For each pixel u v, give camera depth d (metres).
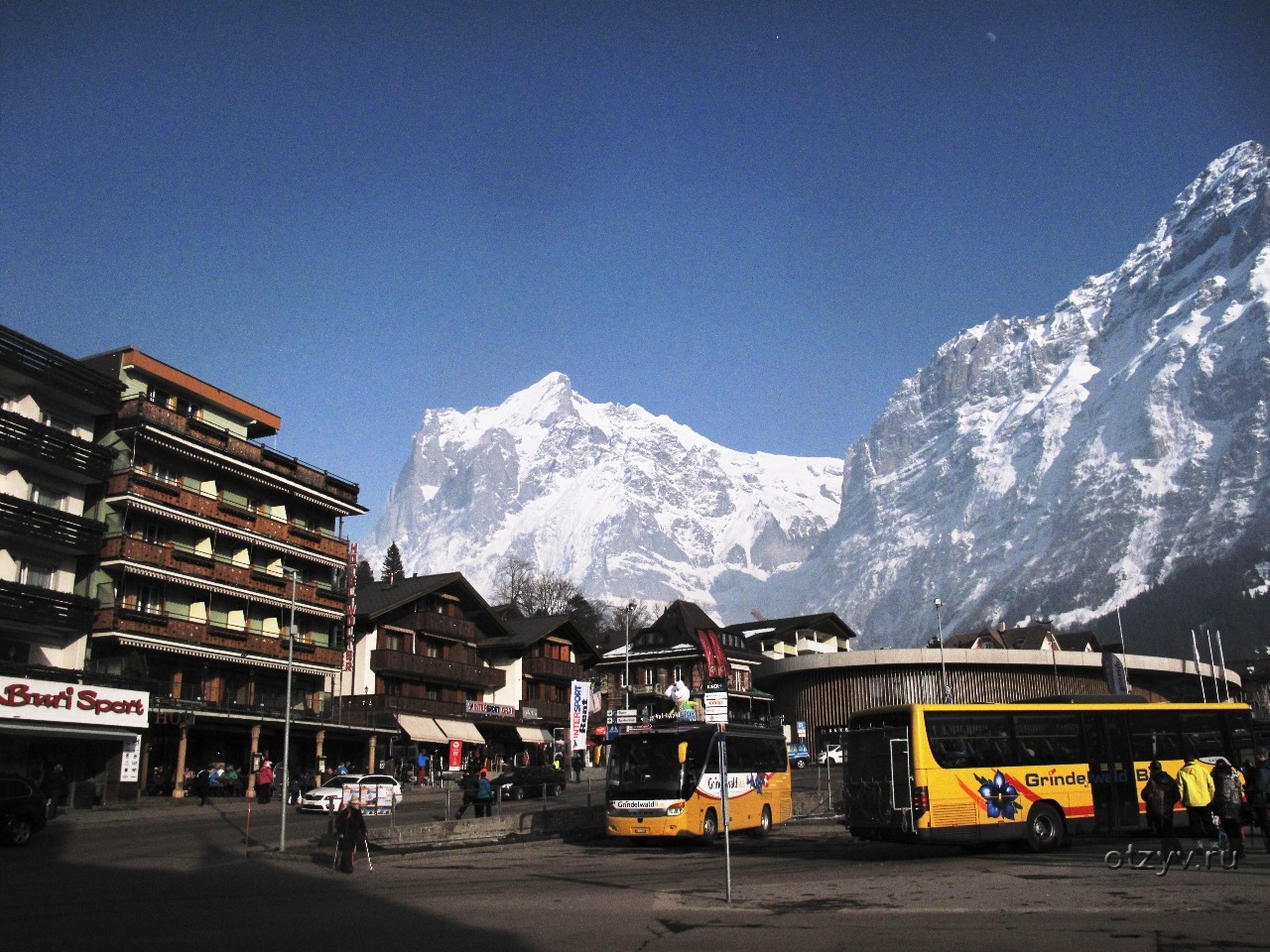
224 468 58.75
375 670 71.06
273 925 17.70
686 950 15.03
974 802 27.14
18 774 31.72
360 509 69.25
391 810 35.88
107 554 51.81
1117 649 145.88
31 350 48.50
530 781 54.41
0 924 17.86
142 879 24.88
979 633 147.00
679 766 33.47
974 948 14.74
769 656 125.31
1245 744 31.05
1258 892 19.11
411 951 15.18
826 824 41.66
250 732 57.50
